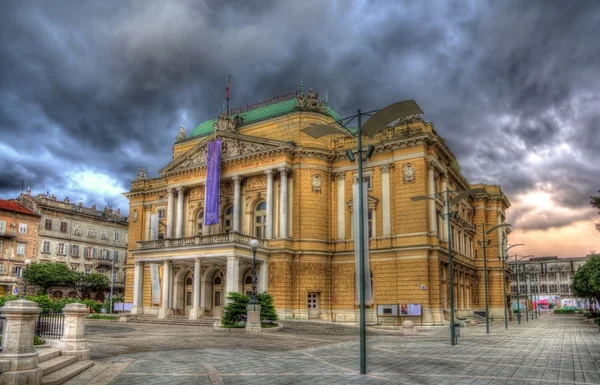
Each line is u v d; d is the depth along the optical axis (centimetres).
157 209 6862
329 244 5344
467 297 6309
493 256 7194
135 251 5522
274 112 5841
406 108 2092
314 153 5362
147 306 6406
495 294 7094
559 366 2027
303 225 5253
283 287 5050
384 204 5112
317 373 1767
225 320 3997
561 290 15812
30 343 1416
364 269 1970
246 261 5062
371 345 2897
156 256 5316
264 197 5469
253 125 5775
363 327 1805
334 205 5416
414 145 5000
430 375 1742
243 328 3834
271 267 5153
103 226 9856
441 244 5138
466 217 6881
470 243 6900
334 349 2631
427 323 4678
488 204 7400
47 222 8850
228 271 4728
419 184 4922
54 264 8294
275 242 5184
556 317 10044
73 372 1655
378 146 5159
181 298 5694
